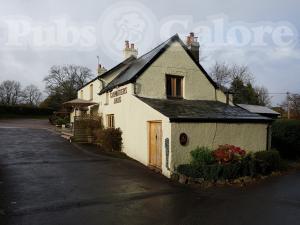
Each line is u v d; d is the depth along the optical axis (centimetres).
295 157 1858
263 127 1606
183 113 1404
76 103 2489
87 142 2200
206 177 1152
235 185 1134
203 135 1375
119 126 1909
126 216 791
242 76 5262
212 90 1969
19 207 845
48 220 753
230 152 1244
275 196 987
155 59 1762
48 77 6109
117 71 2522
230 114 1560
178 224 739
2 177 1176
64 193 992
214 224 740
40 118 5391
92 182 1141
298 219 774
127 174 1291
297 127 1844
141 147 1569
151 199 946
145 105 1534
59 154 1712
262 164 1298
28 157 1595
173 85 1838
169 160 1280
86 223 739
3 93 7431
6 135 2500
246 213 820
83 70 6172
